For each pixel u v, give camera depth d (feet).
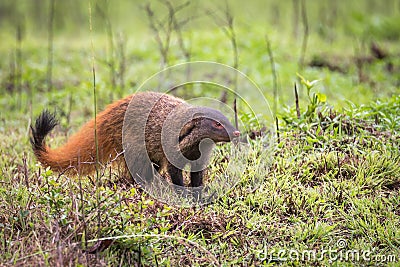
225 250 21.20
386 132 27.37
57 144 30.73
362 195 24.07
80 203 21.53
